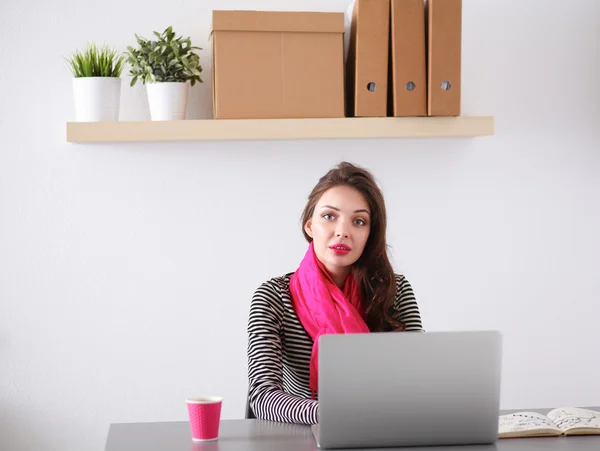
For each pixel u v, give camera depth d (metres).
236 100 2.62
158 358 2.84
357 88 2.65
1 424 2.76
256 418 1.71
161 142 2.81
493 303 2.98
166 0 2.80
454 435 1.44
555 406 3.02
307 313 1.90
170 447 1.45
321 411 1.39
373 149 2.91
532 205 2.99
